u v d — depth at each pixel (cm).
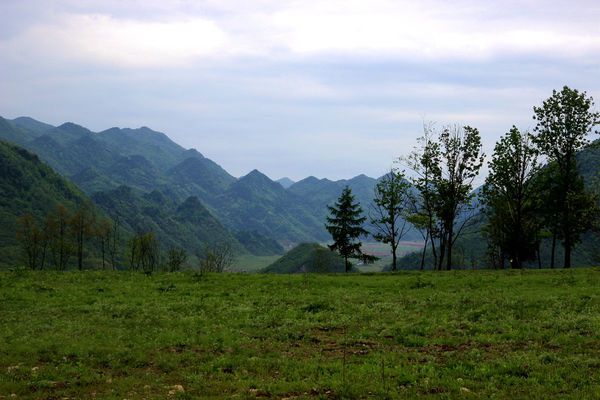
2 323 2675
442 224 7525
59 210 14012
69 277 4644
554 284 4016
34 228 13288
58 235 13925
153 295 3728
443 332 2388
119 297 3597
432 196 7444
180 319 2775
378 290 3988
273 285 4331
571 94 6869
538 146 7094
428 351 2048
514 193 7319
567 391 1498
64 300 3441
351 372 1739
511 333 2258
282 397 1527
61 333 2412
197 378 1716
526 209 7462
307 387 1588
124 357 2002
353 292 3891
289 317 2858
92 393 1597
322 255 13425
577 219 7062
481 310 2877
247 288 4122
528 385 1566
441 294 3625
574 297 3191
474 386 1578
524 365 1745
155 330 2492
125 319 2794
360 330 2484
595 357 1841
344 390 1536
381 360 1902
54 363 1941
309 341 2289
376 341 2259
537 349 1995
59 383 1689
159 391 1600
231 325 2622
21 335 2377
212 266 11988
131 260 12975
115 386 1656
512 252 7725
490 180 7331
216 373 1788
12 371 1817
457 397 1474
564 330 2297
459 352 2003
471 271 5666
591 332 2222
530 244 8012
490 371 1706
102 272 5119
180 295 3750
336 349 2136
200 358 1984
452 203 7294
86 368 1853
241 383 1648
